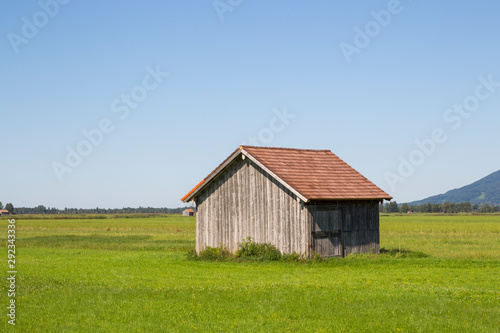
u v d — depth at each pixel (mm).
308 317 15523
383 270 26328
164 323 14789
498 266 27500
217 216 35625
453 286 20766
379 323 14578
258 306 16781
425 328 14031
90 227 92750
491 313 15594
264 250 32312
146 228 87750
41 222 127438
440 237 56406
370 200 35125
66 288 20500
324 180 33969
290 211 31969
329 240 32500
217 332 13828
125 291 19578
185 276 24391
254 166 33875
